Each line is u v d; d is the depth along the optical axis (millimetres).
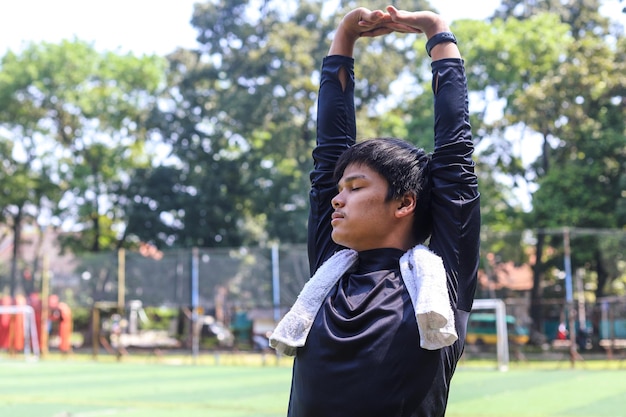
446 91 2057
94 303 21281
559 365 17266
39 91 33406
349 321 1834
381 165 1934
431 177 2014
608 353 18297
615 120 26609
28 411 9734
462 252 1958
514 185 30109
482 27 29797
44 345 22000
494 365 17156
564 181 25984
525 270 21984
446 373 1902
